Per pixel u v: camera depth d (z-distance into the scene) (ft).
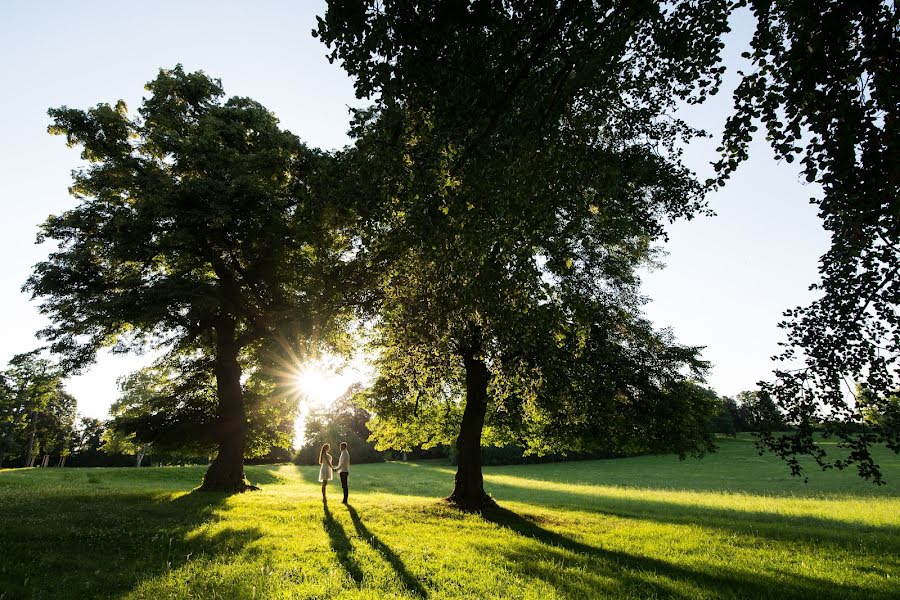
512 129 24.43
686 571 31.53
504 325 34.45
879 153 20.42
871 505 87.35
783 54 22.15
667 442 63.77
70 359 66.80
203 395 79.66
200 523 40.55
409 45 23.30
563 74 23.79
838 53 20.72
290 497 65.82
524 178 25.17
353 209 35.63
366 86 24.22
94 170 67.21
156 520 41.37
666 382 63.05
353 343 77.92
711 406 67.31
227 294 67.87
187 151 65.10
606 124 31.55
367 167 30.04
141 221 61.11
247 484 72.95
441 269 34.78
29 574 24.20
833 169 21.12
